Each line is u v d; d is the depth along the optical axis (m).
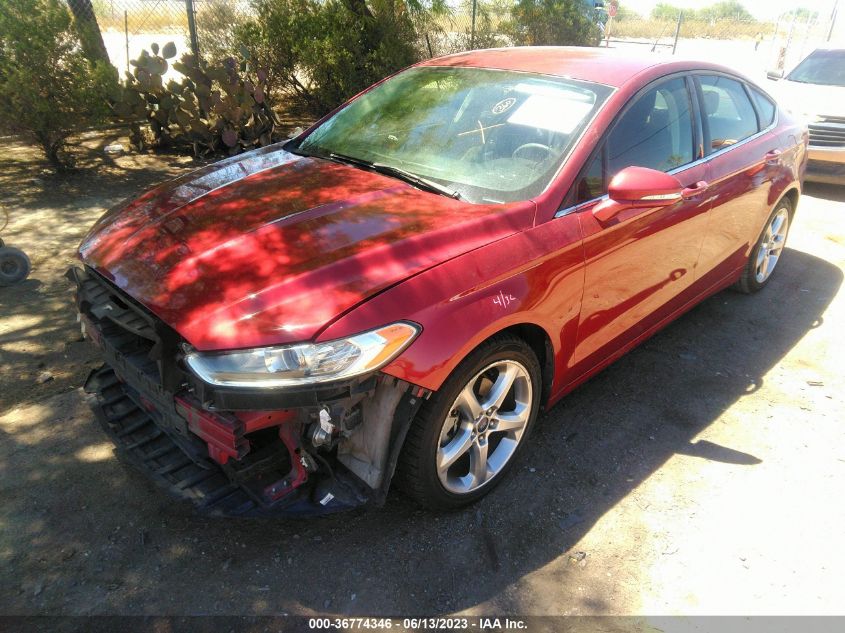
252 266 2.37
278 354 2.10
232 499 2.39
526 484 3.00
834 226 6.76
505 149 3.08
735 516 2.89
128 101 7.01
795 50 22.48
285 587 2.40
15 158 7.05
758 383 3.92
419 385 2.28
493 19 11.76
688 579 2.56
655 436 3.38
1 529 2.55
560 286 2.79
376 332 2.19
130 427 2.71
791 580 2.58
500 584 2.48
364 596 2.39
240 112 7.36
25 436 3.03
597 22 13.31
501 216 2.70
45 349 3.69
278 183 3.02
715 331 4.51
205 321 2.18
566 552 2.65
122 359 2.47
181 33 8.98
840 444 3.40
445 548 2.62
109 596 2.32
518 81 3.39
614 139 3.12
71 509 2.66
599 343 3.26
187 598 2.33
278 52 8.76
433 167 3.11
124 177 6.75
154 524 2.62
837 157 7.47
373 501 2.43
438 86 3.59
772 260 5.10
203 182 3.12
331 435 2.31
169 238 2.60
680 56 3.87
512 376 2.75
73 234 5.28
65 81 6.30
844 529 2.84
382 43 8.80
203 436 2.26
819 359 4.22
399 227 2.58
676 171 3.51
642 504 2.92
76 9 7.21
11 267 4.35
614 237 3.03
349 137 3.52
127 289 2.41
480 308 2.45
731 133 4.12
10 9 5.89
